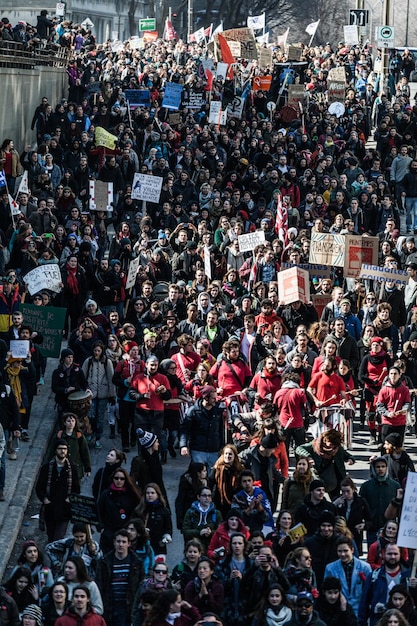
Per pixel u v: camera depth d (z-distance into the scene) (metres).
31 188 36.78
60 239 31.50
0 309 24.81
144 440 18.17
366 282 29.98
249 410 21.66
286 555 16.02
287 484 17.56
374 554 16.08
